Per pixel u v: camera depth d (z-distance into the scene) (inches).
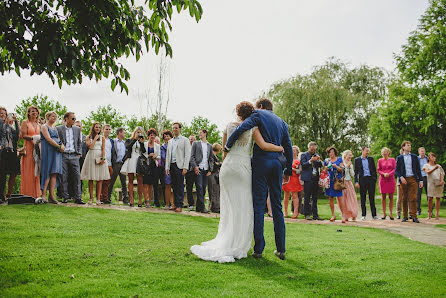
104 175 334.6
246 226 171.2
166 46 156.3
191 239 205.2
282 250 173.2
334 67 1058.1
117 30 149.3
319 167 366.9
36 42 130.5
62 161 315.3
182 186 339.0
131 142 352.2
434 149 803.4
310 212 393.7
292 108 967.6
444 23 895.1
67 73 144.5
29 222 217.5
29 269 136.3
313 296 121.7
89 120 1204.5
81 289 117.9
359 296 123.7
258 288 126.9
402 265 165.9
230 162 173.9
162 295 115.7
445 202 714.8
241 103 183.0
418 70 881.5
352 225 330.0
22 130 310.7
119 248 173.8
